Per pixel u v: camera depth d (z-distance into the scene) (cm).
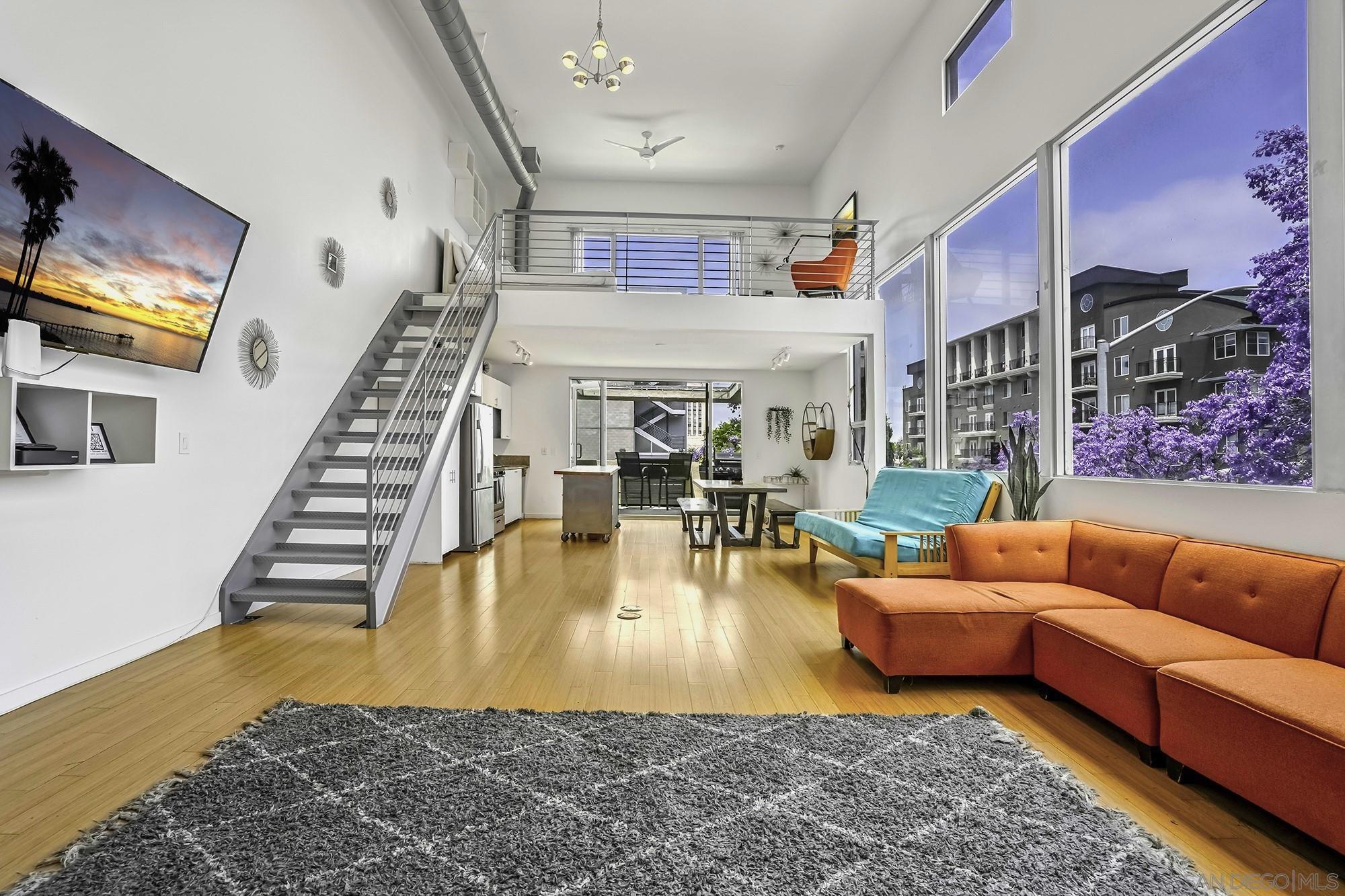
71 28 283
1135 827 184
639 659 337
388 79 614
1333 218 248
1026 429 466
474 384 691
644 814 189
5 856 171
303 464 471
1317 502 252
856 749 232
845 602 346
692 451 1082
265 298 431
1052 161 426
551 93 768
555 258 1014
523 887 157
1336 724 168
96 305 279
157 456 342
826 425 955
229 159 392
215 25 378
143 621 337
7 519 265
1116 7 364
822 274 741
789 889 157
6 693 265
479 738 239
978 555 356
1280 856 176
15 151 232
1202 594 269
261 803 194
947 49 579
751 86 754
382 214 602
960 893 156
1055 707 281
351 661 331
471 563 623
